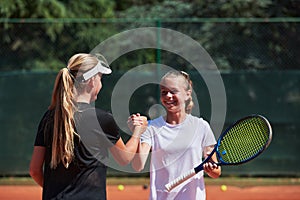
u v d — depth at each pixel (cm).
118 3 2241
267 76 1504
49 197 500
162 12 2016
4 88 1506
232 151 595
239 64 1716
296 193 1352
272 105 1503
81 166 500
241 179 1490
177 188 598
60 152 496
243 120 594
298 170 1499
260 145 584
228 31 1738
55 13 1914
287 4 1938
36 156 525
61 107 503
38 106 1504
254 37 1702
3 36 1708
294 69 1670
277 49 1681
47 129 516
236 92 1502
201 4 1981
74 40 1800
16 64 1728
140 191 1380
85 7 2034
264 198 1298
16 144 1505
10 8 1877
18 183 1461
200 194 601
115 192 1363
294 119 1502
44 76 1506
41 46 1770
